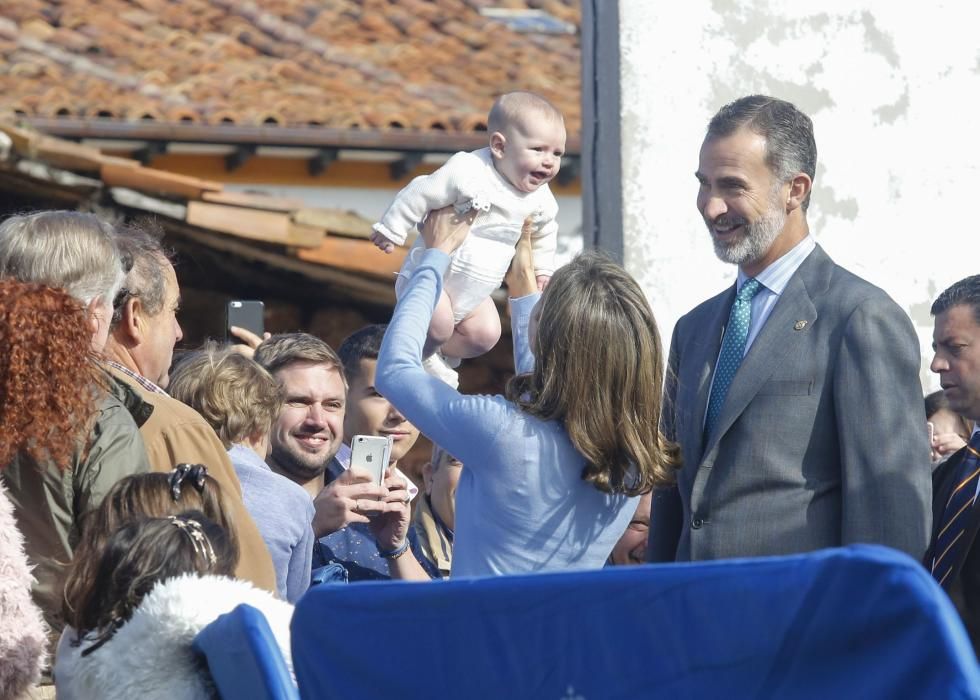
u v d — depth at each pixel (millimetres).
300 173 24641
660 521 7691
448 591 3627
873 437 6645
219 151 23938
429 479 9930
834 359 6895
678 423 7430
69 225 6465
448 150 24500
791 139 7184
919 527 6570
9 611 5352
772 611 3072
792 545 6832
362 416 9547
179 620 4879
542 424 5883
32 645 5387
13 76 24328
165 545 5191
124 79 24891
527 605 3484
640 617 3277
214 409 7641
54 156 19047
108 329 6625
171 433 6625
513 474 5828
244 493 7289
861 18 12023
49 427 5754
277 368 8734
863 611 2939
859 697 2957
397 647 3719
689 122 11906
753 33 11953
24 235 6418
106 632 5090
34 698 5449
